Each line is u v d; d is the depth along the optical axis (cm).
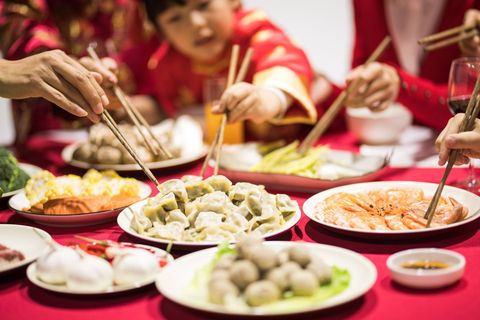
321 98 240
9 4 230
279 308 95
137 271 109
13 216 160
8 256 122
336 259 112
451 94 168
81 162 200
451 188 147
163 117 260
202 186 137
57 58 145
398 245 127
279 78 204
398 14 257
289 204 141
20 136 237
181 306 103
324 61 436
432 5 251
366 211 140
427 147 211
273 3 437
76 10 257
